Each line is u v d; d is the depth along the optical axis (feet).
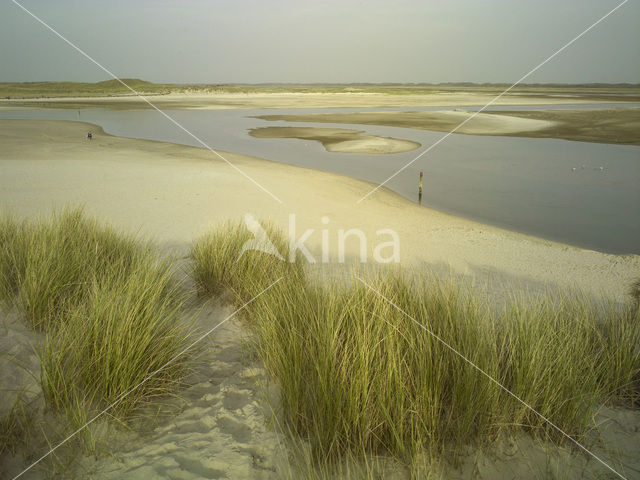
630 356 9.26
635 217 41.19
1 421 6.99
